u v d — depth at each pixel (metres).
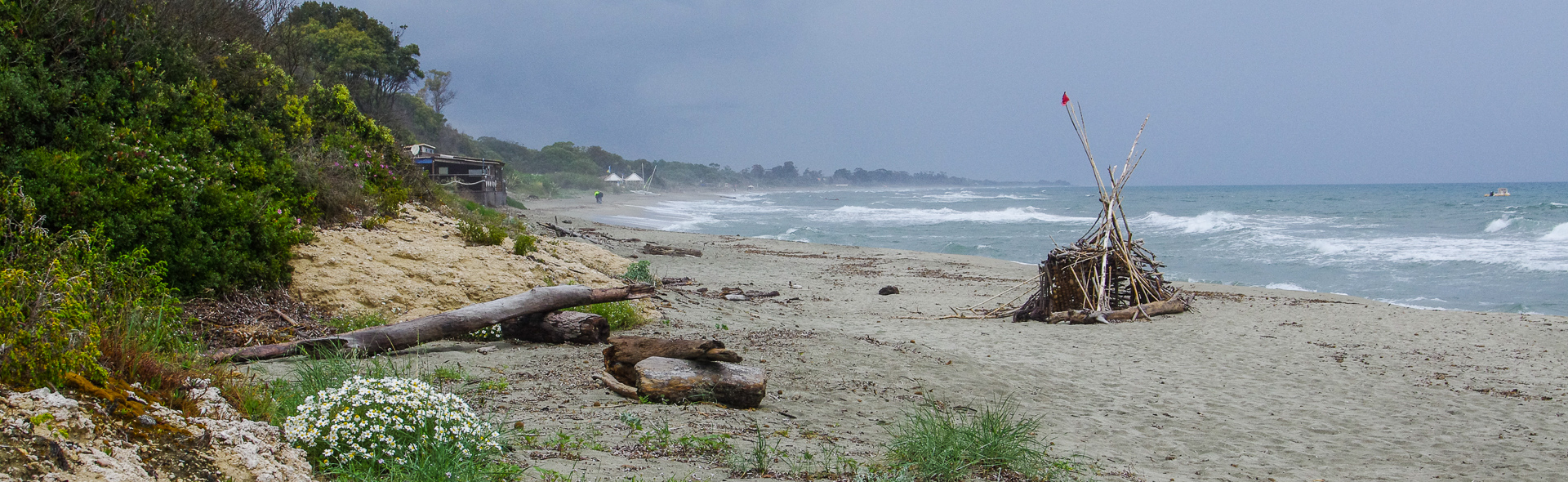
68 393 3.02
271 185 10.42
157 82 10.16
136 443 2.94
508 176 72.69
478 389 6.26
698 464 4.48
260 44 17.41
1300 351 11.16
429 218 13.67
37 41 9.23
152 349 4.43
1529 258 23.95
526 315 8.77
